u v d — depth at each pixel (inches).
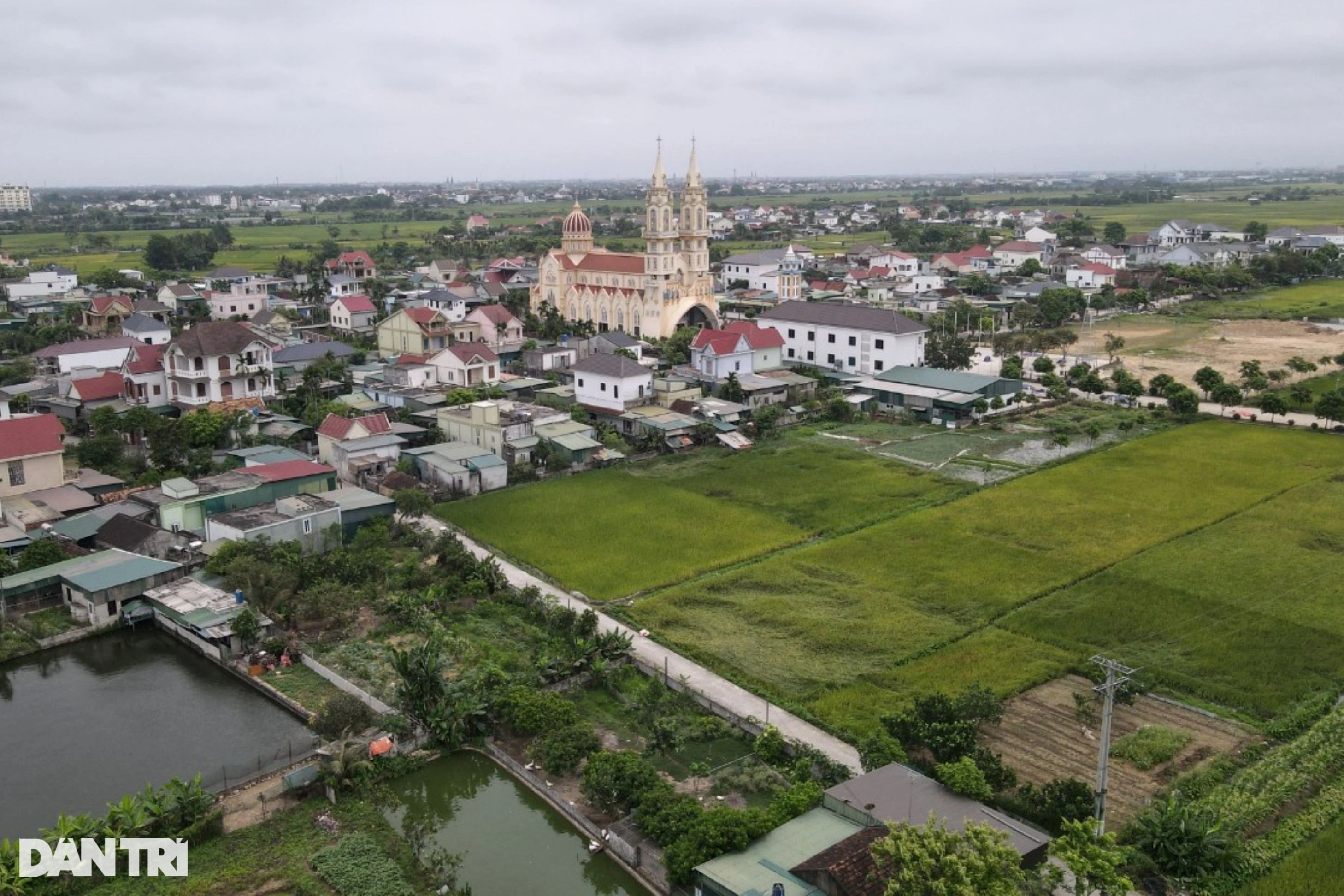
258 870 1662.2
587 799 1855.3
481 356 4894.2
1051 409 4943.4
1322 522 3216.0
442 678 2182.6
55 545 2822.3
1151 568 2861.7
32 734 2110.0
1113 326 7244.1
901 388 5000.0
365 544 2984.7
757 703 2169.0
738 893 1492.4
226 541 2938.0
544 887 1668.3
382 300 7755.9
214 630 2431.1
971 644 2432.3
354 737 2014.0
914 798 1700.3
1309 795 1828.2
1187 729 2060.8
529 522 3341.5
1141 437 4343.0
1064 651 2395.4
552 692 2199.8
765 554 3048.7
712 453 4217.5
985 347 6363.2
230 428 3996.1
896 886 1371.8
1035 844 1572.3
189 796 1755.7
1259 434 4360.2
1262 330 6924.2
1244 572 2822.3
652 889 1648.6
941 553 3016.7
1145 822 1670.8
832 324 5570.9
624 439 4293.8
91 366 5172.2
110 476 3602.4
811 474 3885.3
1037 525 3240.7
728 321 7214.6
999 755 1948.8
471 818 1862.7
